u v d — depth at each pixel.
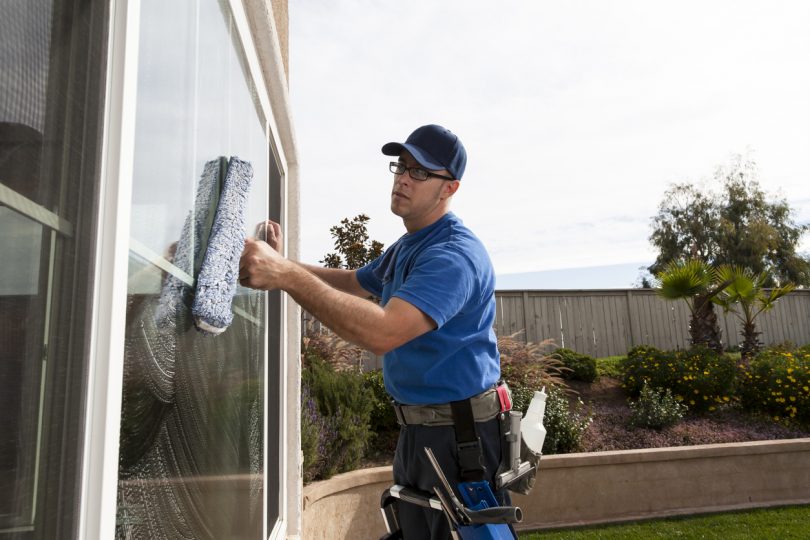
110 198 0.59
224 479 1.16
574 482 4.56
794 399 6.07
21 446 0.45
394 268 1.92
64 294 0.52
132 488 0.65
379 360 7.69
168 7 0.82
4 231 0.44
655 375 6.61
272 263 1.14
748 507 4.75
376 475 4.16
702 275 8.10
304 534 3.22
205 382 1.02
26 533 0.45
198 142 1.00
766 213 18.34
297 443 2.41
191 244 0.93
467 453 1.57
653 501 4.68
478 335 1.65
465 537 1.48
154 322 0.75
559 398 5.51
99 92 0.59
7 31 0.44
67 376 0.52
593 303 9.61
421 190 1.78
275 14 2.32
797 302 11.04
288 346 2.46
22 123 0.46
